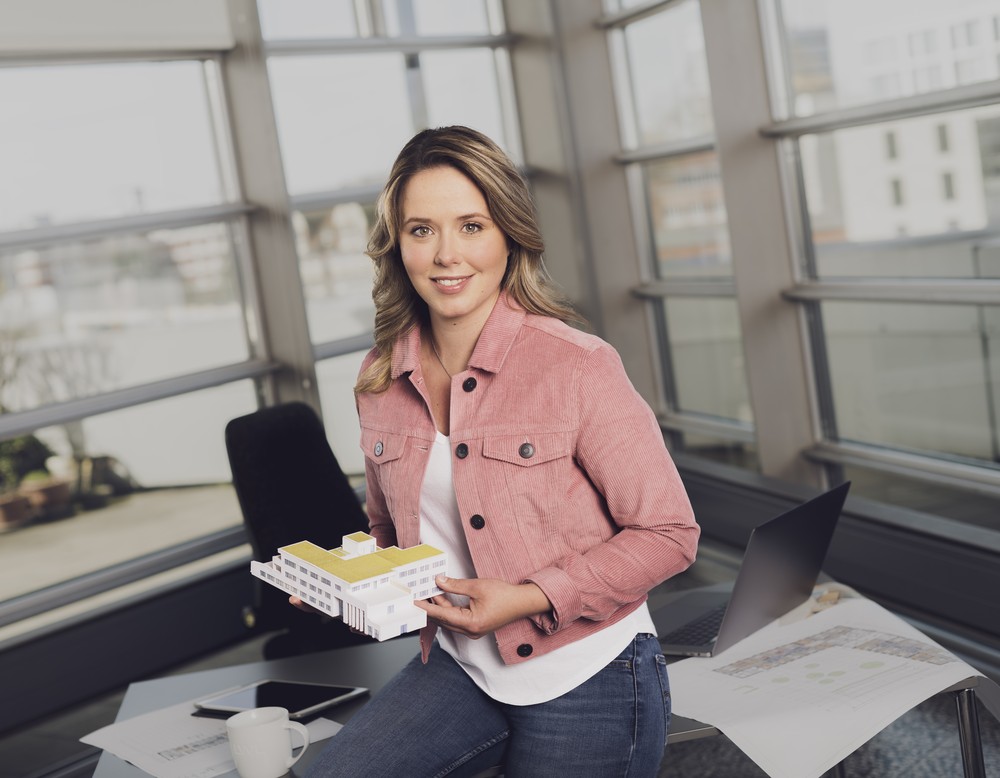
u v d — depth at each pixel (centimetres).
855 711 161
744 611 192
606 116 530
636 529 142
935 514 392
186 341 448
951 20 346
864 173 393
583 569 140
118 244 425
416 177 143
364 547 146
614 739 146
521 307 152
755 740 157
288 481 283
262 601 281
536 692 147
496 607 137
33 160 409
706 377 522
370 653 218
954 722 285
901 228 384
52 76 409
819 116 393
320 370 476
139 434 432
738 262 430
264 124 425
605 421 142
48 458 411
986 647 325
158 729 185
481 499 146
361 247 492
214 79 445
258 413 287
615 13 511
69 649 382
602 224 535
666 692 151
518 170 148
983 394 364
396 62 505
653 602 222
